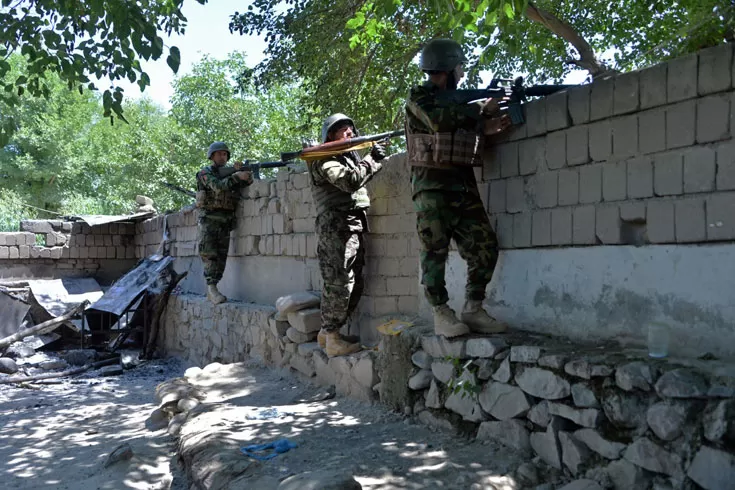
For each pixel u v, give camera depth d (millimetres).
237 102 23031
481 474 3449
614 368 3145
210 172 8688
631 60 8531
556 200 4043
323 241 5777
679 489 2775
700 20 4156
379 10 5785
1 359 9727
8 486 4477
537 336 4102
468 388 4055
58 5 5633
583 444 3307
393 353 4922
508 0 3715
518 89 4250
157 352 11297
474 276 4375
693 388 2768
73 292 12695
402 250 5734
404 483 3424
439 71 4402
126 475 4414
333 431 4551
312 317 6535
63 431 6059
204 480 3797
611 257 3686
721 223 3084
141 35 5203
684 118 3266
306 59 10516
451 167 4332
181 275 10812
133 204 26609
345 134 5805
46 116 27625
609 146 3682
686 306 3262
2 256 12969
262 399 5969
